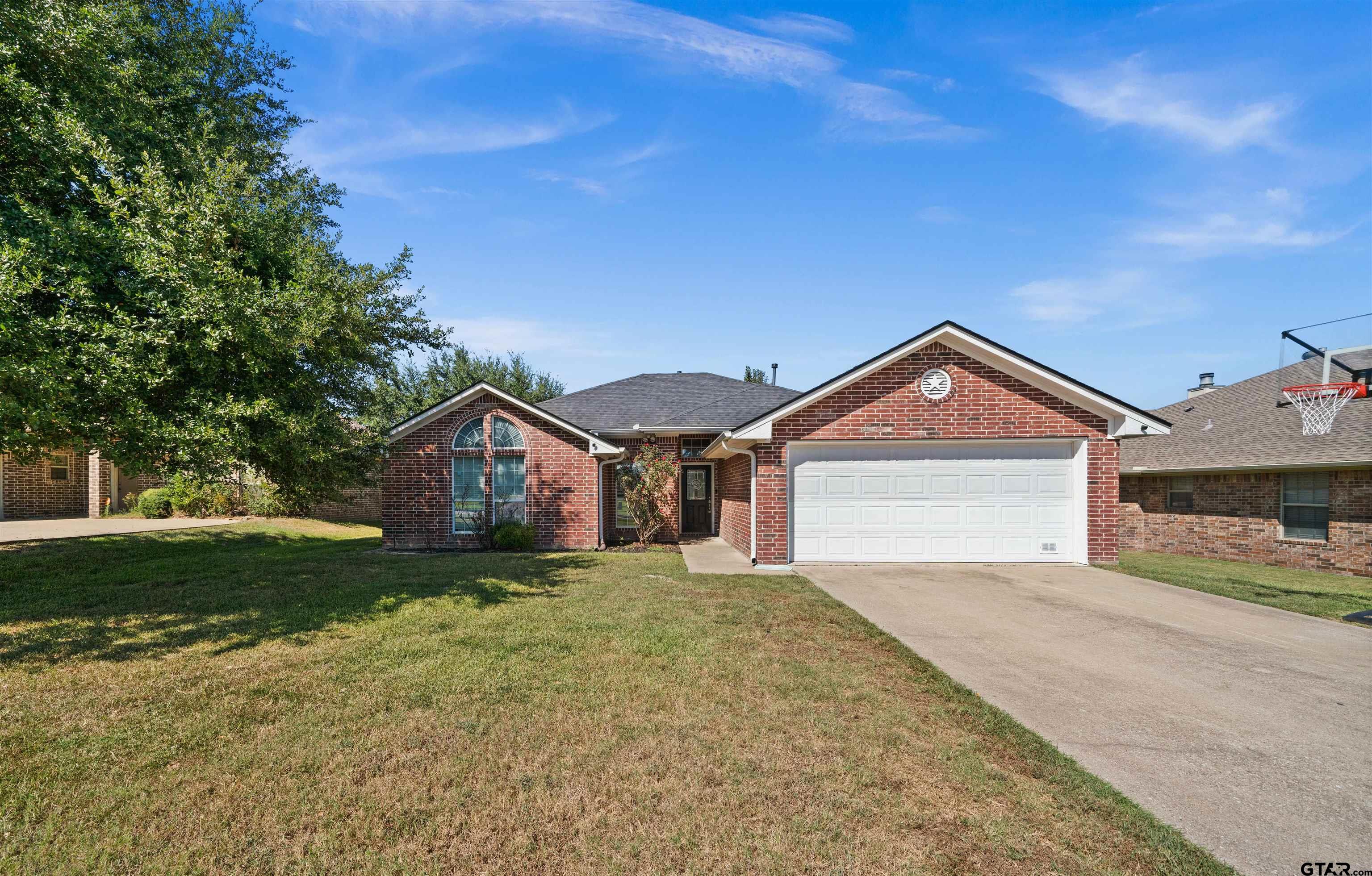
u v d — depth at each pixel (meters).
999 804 3.59
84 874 2.95
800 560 12.19
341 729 4.48
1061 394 11.84
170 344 7.31
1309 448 13.27
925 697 5.16
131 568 11.20
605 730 4.50
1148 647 6.65
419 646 6.46
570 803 3.56
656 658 6.09
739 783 3.78
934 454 12.15
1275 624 7.62
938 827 3.35
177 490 18.81
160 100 9.41
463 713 4.75
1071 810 3.53
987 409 11.91
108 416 7.65
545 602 8.59
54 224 6.99
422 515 14.95
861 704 5.00
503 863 3.05
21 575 10.34
